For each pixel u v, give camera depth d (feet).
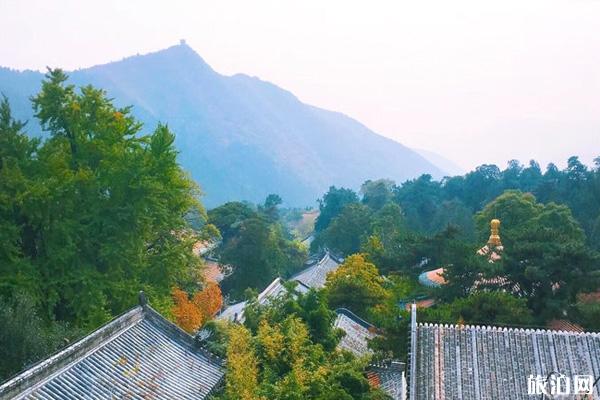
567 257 135.44
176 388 78.95
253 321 111.04
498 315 120.16
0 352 88.28
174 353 85.97
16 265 110.11
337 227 321.93
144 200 125.29
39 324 99.45
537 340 79.92
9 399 60.18
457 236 190.19
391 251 204.85
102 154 129.49
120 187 123.95
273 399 80.33
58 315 119.85
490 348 79.71
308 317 104.88
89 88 134.21
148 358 81.30
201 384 82.69
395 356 108.68
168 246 139.13
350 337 129.39
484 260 143.54
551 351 78.64
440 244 182.91
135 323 85.25
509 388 75.61
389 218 307.37
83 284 114.62
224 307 193.88
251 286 230.27
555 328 128.88
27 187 111.34
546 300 132.87
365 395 85.51
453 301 135.95
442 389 75.92
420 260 188.34
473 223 321.32
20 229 111.86
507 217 252.01
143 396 73.67
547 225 232.32
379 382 102.94
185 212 151.94
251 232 236.63
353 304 154.10
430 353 79.82
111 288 119.14
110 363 75.56
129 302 120.26
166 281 134.31
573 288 135.95
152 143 137.08
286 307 107.34
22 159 121.70
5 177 111.34
